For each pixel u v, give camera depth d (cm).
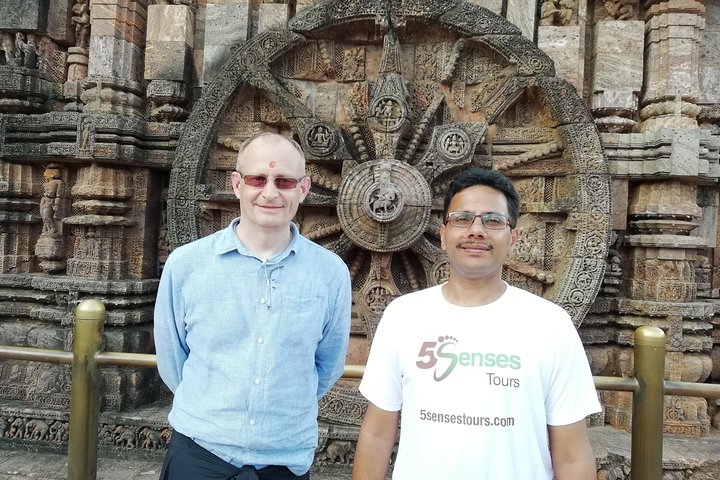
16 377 525
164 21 557
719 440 474
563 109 484
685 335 498
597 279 476
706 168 487
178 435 211
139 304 537
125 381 506
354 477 203
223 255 207
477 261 188
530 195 522
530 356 180
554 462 185
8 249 561
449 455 175
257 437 200
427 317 193
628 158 506
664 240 493
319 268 220
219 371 201
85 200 539
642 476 259
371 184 482
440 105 525
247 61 514
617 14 537
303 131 501
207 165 530
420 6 494
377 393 199
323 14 501
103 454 476
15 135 538
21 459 466
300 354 207
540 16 534
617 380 264
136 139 532
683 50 505
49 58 579
